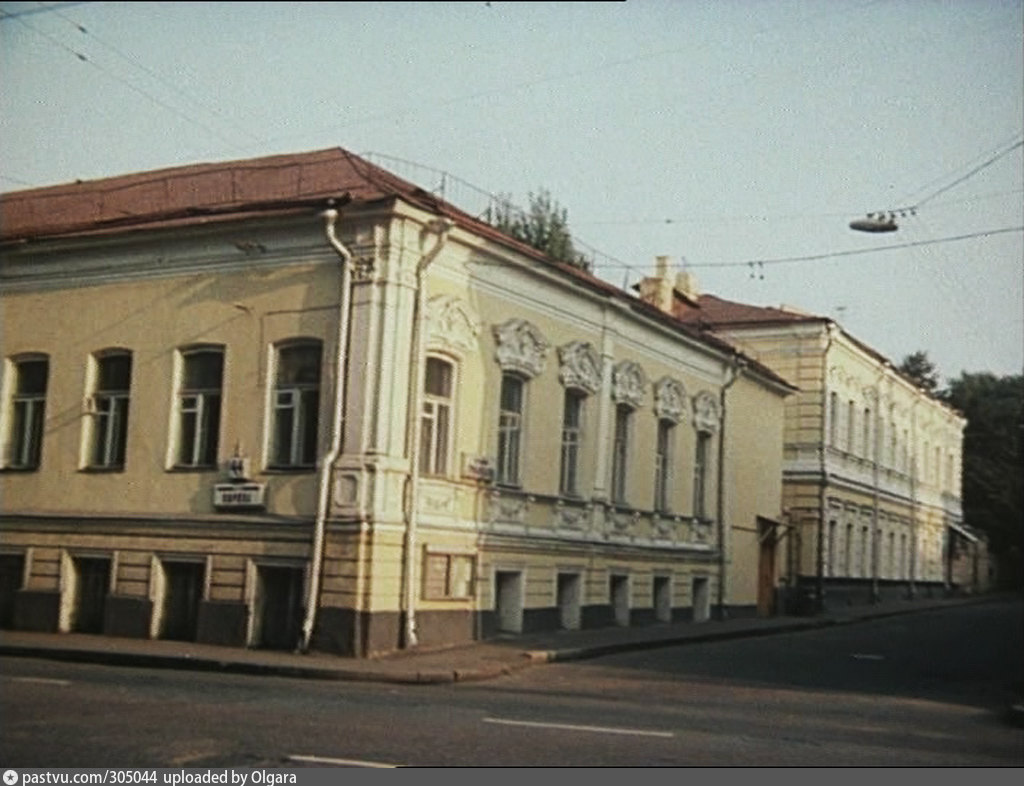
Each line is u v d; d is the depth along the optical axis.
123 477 21.83
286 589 20.14
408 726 10.97
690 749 10.23
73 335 22.78
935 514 59.25
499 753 9.55
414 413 19.92
